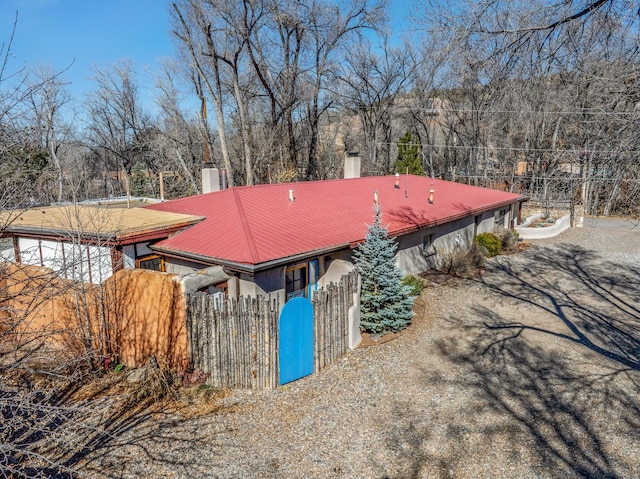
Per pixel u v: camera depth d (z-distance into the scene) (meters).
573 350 9.60
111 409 7.07
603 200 27.20
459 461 5.98
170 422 6.75
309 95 30.28
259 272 9.01
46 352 7.86
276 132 28.48
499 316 11.63
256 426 6.69
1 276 5.63
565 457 6.07
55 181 8.93
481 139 30.52
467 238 18.00
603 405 7.38
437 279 14.55
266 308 7.55
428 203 16.44
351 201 14.81
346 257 11.42
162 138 32.06
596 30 5.21
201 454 6.04
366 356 9.09
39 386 7.52
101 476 5.59
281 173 26.38
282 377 7.88
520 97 12.70
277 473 5.71
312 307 8.21
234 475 5.65
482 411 7.18
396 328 10.20
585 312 12.03
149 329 8.09
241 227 10.31
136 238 9.71
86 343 8.26
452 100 30.36
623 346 9.84
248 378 7.74
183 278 7.70
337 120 39.22
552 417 7.02
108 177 30.19
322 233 11.09
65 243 9.81
